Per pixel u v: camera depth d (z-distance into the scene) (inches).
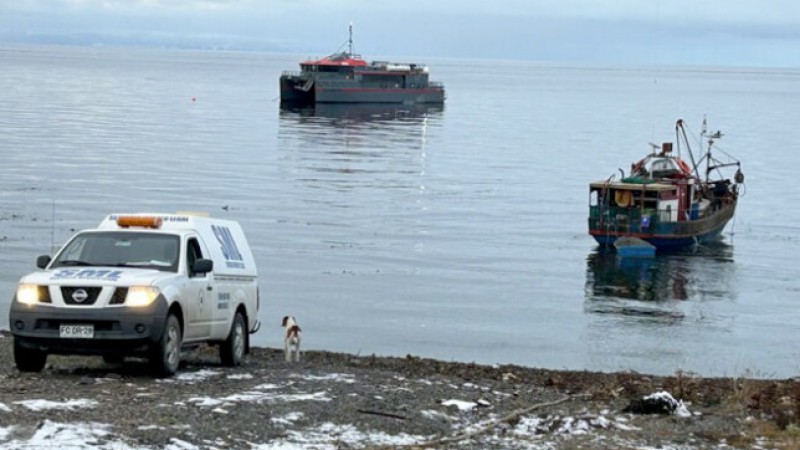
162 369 698.2
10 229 2206.0
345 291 1774.1
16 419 526.3
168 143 4761.3
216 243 800.9
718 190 2824.8
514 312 1695.4
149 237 748.0
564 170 4205.2
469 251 2301.9
